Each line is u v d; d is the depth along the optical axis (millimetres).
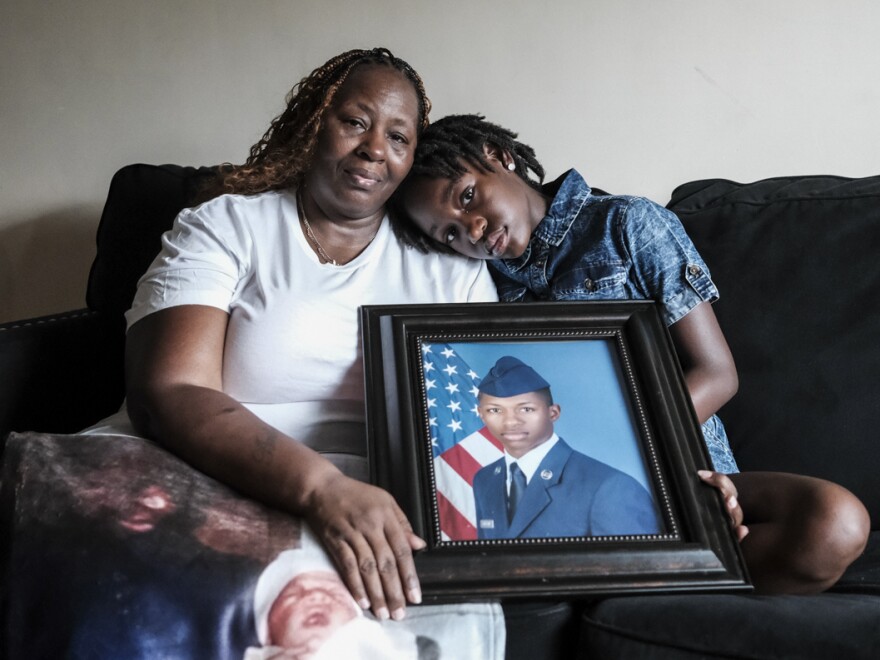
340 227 1412
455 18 1998
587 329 1315
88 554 935
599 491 1131
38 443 1060
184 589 918
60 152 2119
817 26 1921
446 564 1026
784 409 1496
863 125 1913
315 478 1048
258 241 1357
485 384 1237
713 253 1588
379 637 958
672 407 1226
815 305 1526
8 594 932
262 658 903
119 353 1706
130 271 1730
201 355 1239
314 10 2035
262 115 2062
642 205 1476
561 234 1496
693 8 1948
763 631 924
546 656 1038
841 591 1222
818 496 1150
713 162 1960
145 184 1782
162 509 996
